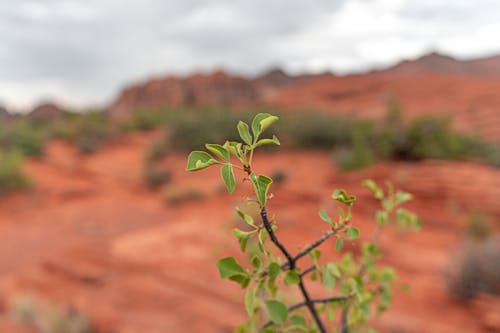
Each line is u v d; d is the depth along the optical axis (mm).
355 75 65875
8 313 6770
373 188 1918
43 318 6285
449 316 6004
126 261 8773
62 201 15734
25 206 14953
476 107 35344
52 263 9023
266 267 1095
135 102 103812
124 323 6457
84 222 12766
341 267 1643
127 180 18891
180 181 17766
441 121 16344
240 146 860
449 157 15367
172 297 7141
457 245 8602
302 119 21609
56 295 7566
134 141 29234
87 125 29906
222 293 7129
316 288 6391
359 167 15008
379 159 16062
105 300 7254
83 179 19766
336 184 13672
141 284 7648
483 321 5750
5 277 8945
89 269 8500
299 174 16000
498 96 38562
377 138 16812
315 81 68500
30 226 12672
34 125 37250
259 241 1005
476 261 6484
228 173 826
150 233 10875
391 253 8211
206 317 6473
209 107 36000
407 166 13930
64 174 20703
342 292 1533
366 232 9289
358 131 17016
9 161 17281
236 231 1031
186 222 11484
